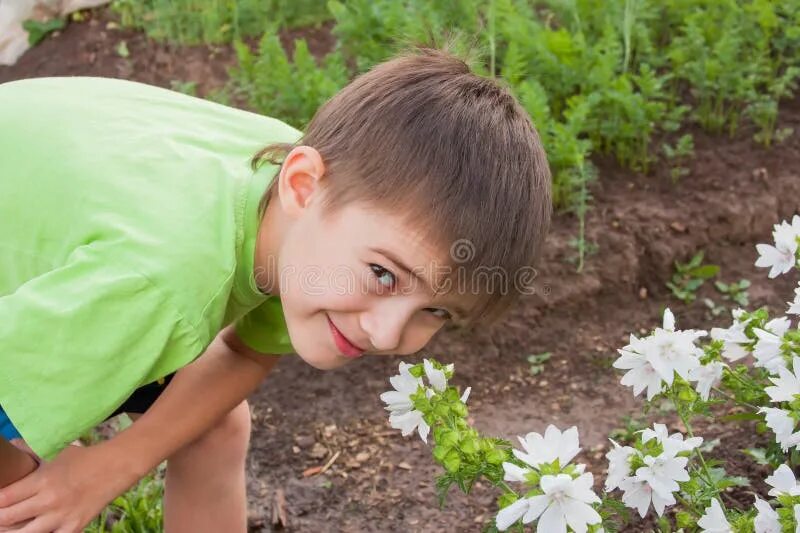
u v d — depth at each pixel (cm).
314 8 455
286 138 206
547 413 288
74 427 163
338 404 295
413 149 162
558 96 376
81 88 199
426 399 173
